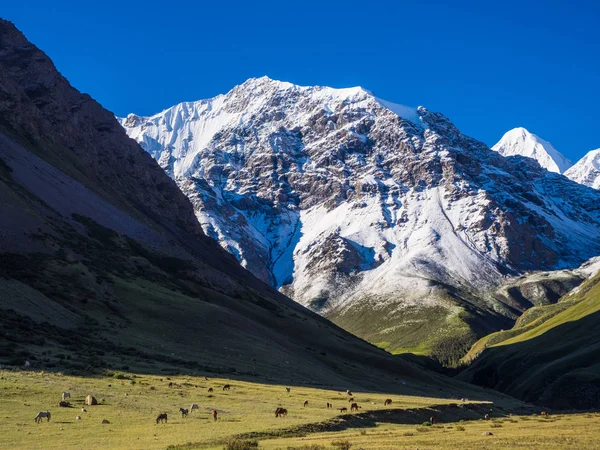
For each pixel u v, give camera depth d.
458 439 54.88
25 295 120.81
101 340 115.00
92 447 49.97
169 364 110.94
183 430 59.62
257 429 62.00
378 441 54.09
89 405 69.06
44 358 91.44
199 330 143.50
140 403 73.44
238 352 137.25
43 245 154.12
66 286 137.75
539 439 53.69
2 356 88.50
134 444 51.62
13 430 55.50
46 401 68.44
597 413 110.31
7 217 156.50
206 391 89.31
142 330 132.38
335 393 108.19
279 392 98.31
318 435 62.19
